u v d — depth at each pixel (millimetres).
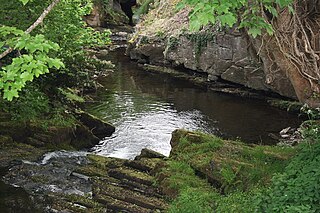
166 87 21469
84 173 10328
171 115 17016
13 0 10398
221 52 20438
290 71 8789
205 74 22391
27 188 9570
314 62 7512
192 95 20094
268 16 7332
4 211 8594
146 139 14344
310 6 7953
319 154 7750
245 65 19516
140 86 21500
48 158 11461
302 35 7625
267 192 7305
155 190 9062
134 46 27000
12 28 4945
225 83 21094
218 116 16969
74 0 14672
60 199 9070
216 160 9164
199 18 4535
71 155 11766
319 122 11836
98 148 13594
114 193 9102
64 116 13852
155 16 27797
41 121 13047
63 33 13172
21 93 13148
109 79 22719
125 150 13398
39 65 4500
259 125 15836
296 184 6770
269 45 8570
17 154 11461
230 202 7773
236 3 4891
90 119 14648
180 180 8969
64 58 13984
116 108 17703
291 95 17750
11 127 12312
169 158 10266
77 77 15406
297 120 16344
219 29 19953
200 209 7664
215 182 8844
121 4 43062
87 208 8734
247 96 19719
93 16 36656
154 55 25281
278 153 9391
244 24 5613
